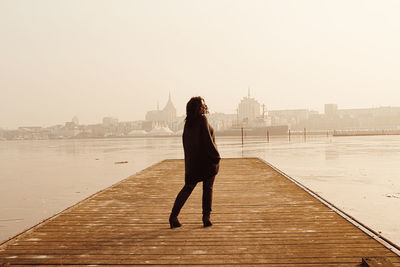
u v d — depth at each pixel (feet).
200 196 24.72
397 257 11.71
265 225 16.14
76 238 14.43
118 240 14.06
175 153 134.00
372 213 26.68
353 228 15.43
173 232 15.14
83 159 111.24
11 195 41.60
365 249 12.57
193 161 15.40
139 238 14.29
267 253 12.30
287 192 25.75
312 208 19.93
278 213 18.69
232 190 26.91
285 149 130.52
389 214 26.30
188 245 13.30
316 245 13.10
